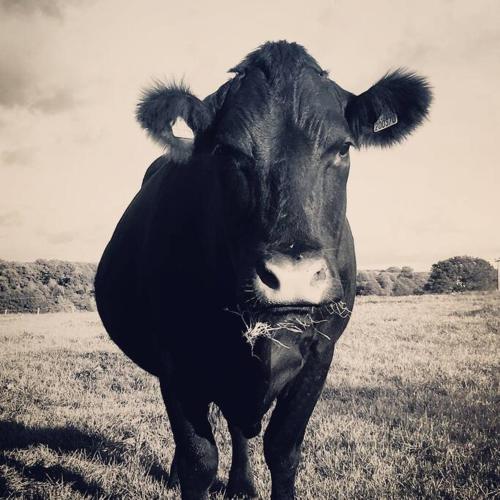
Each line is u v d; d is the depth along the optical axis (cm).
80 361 934
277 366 308
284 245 249
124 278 409
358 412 587
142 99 297
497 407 606
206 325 323
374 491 392
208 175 314
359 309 1602
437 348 977
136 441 516
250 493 414
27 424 569
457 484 400
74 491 407
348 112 312
